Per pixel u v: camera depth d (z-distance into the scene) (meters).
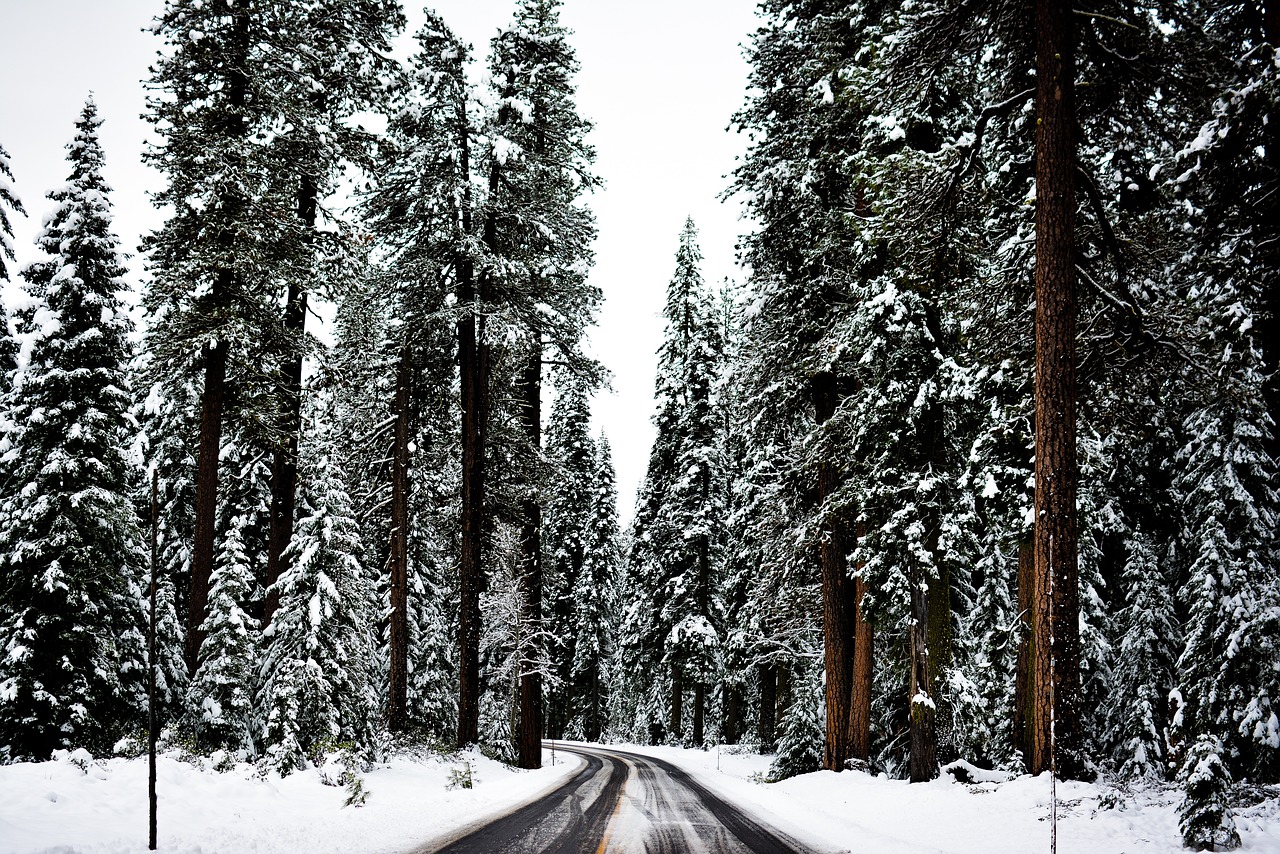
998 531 18.25
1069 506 10.21
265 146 16.36
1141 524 18.12
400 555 23.67
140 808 9.85
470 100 22.64
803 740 21.55
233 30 16.34
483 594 31.83
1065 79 10.98
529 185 22.80
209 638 18.80
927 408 15.42
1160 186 12.38
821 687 22.55
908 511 15.12
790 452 19.27
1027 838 8.90
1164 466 16.86
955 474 16.34
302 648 17.69
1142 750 16.09
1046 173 10.86
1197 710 13.80
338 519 19.19
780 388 19.38
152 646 8.59
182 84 16.36
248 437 18.36
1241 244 11.93
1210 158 10.76
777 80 19.31
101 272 20.81
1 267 16.70
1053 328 10.49
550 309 23.38
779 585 22.36
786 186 18.69
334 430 23.61
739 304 19.97
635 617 44.34
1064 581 10.18
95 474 19.67
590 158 24.53
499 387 24.03
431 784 17.12
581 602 47.94
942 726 15.98
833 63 17.47
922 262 14.66
